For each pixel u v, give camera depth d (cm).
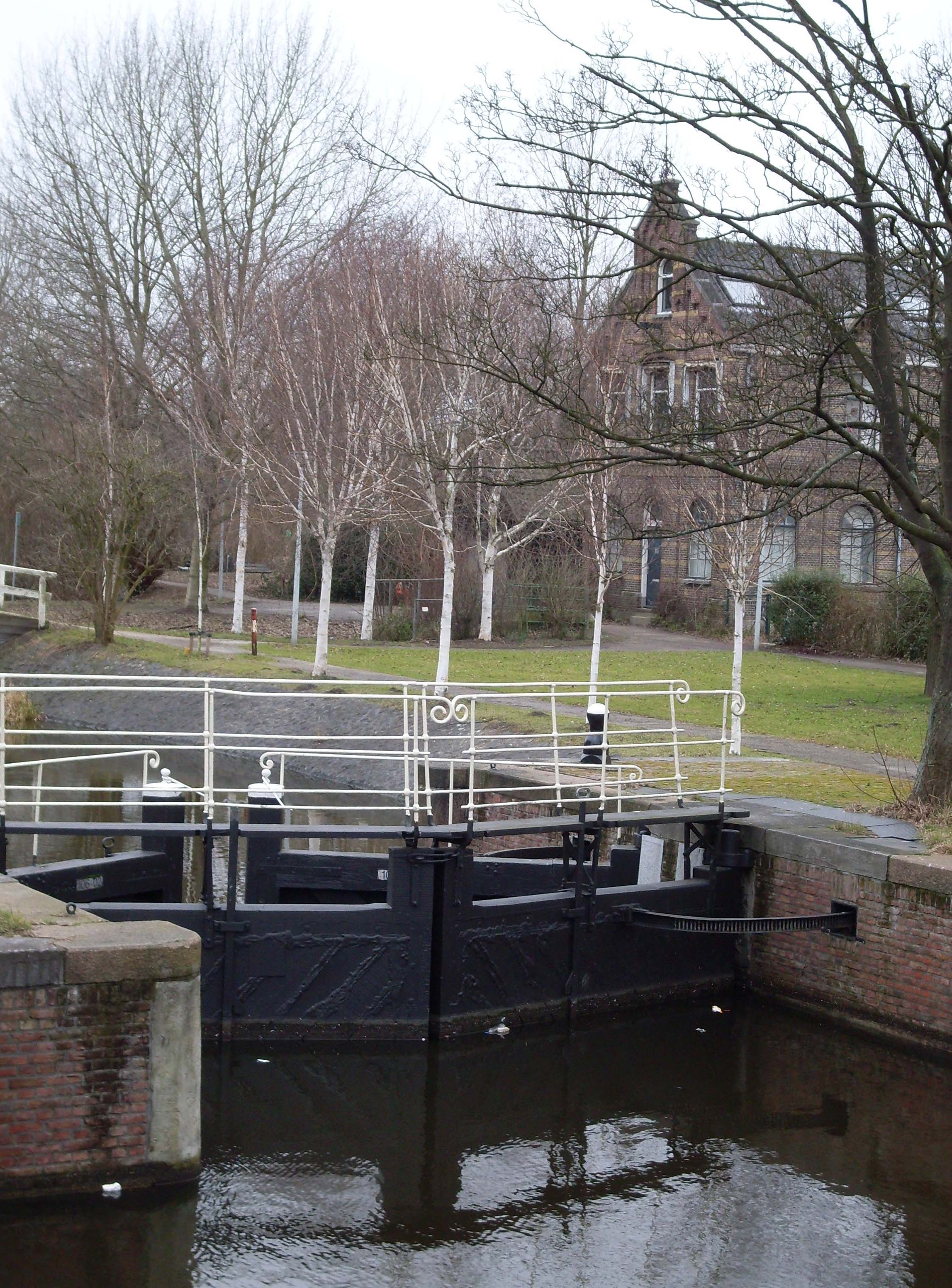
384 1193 889
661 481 2314
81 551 3534
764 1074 1141
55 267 4297
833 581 3572
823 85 1319
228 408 3384
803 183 1321
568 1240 838
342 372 2736
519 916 1213
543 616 3850
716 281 2114
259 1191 879
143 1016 773
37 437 4366
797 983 1299
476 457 2381
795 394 1614
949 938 1145
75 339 4297
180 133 4297
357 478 2742
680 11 1400
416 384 2458
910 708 2447
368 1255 805
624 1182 924
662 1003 1315
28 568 4031
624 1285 787
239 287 3800
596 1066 1152
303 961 1130
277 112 4278
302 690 2680
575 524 3142
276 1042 1126
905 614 3391
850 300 1363
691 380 1897
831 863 1258
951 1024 1141
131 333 4334
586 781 1684
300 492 2970
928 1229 869
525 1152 968
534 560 3903
